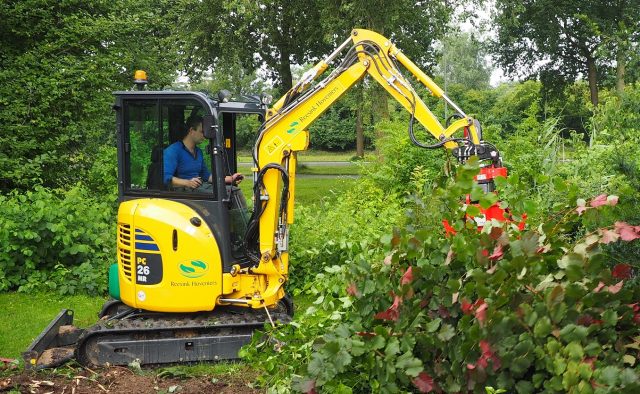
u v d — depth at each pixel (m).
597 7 26.86
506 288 3.32
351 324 3.87
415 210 4.21
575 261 3.30
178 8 20.81
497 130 11.55
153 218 6.18
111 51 14.47
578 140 10.63
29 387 5.36
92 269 9.27
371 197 11.54
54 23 14.11
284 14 22.17
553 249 3.68
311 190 23.30
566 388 3.06
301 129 6.45
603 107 9.59
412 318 3.65
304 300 8.68
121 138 6.44
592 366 3.11
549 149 10.21
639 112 6.97
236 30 21.41
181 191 6.35
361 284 3.79
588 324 3.34
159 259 6.21
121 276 6.40
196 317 6.42
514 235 3.74
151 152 6.41
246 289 6.38
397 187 11.80
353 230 9.34
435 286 3.69
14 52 13.66
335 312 4.07
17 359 6.22
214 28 21.61
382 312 3.65
